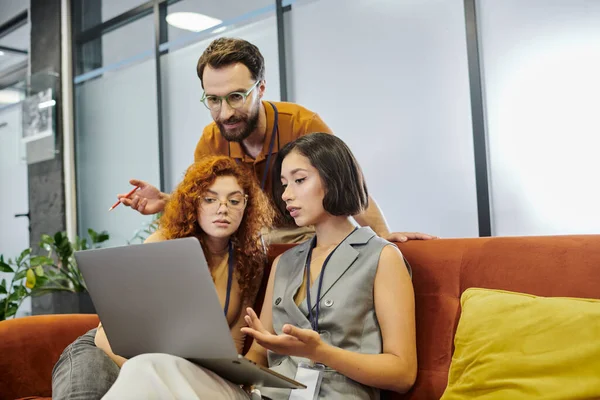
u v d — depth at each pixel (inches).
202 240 66.0
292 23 150.6
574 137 108.5
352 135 139.2
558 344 47.5
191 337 48.3
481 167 118.1
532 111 113.4
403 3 131.1
